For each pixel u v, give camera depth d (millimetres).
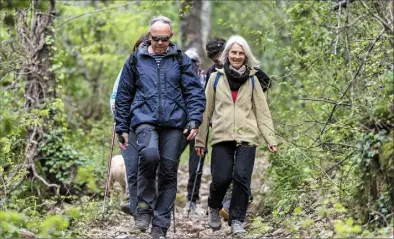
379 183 9383
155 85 11086
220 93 11844
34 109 15383
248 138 11633
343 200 10625
